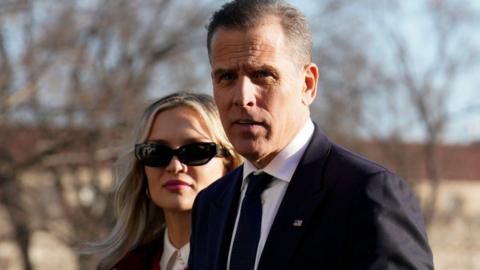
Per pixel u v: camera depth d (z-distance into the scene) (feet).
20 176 104.83
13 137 101.65
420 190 192.24
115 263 26.50
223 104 17.39
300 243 16.72
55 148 102.27
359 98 150.20
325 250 16.48
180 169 24.86
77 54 101.50
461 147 202.28
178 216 25.07
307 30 17.74
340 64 140.26
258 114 17.06
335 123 147.33
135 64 110.22
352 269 16.10
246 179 18.57
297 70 17.46
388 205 16.12
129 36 109.29
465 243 221.25
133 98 102.27
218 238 18.88
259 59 17.01
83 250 27.02
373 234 15.90
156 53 112.16
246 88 16.99
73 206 111.65
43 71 100.99
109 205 104.73
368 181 16.48
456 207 232.53
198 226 20.16
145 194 26.35
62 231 109.40
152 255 26.05
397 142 174.70
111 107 100.78
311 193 17.08
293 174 17.56
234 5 17.49
